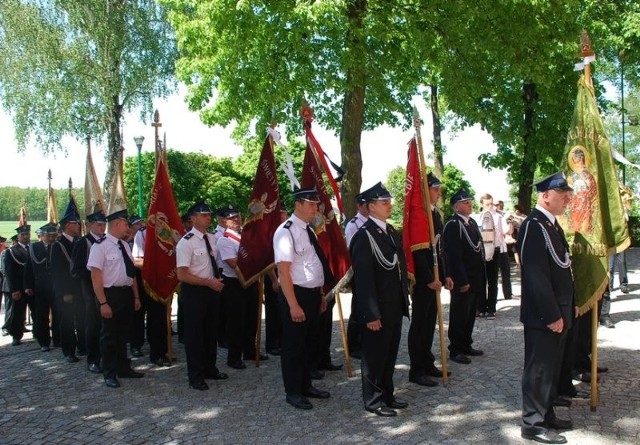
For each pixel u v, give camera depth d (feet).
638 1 55.93
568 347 17.74
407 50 46.62
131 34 73.05
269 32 38.96
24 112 69.56
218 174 80.07
